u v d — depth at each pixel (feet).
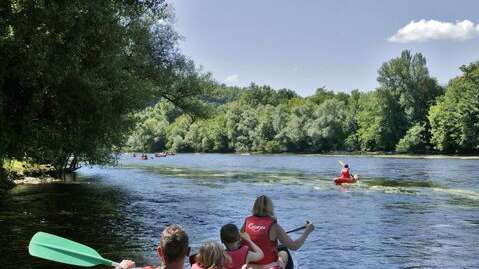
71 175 117.70
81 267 30.81
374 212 58.08
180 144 365.40
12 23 40.32
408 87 277.44
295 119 319.68
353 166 165.89
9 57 41.50
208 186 91.81
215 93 107.14
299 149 322.34
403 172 132.26
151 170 146.00
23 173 99.91
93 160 76.33
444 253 37.04
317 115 317.42
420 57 280.92
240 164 186.09
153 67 92.48
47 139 50.16
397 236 43.37
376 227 47.96
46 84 44.91
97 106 49.21
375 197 73.41
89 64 50.14
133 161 216.13
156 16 89.81
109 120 52.80
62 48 44.55
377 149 292.20
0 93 41.68
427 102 275.80
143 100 60.75
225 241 19.58
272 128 337.93
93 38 48.21
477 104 235.40
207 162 204.95
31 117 46.06
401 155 265.95
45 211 56.59
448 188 86.74
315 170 144.36
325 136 304.71
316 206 63.36
